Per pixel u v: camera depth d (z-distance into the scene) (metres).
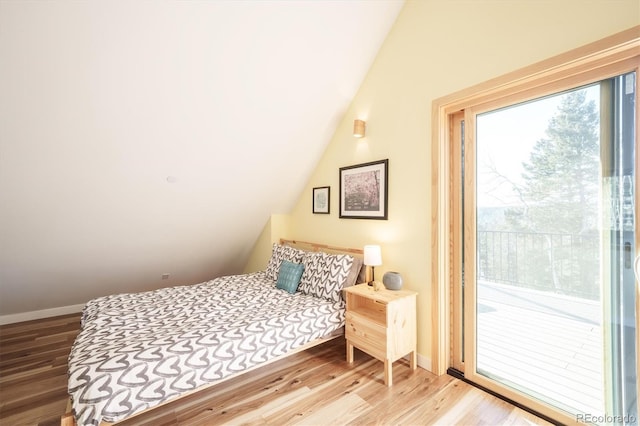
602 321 1.58
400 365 2.34
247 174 3.21
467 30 2.02
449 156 2.25
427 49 2.29
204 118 2.50
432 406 1.82
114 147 2.35
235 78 2.35
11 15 1.58
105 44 1.85
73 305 3.72
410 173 2.41
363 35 2.53
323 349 2.64
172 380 1.57
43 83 1.86
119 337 1.81
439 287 2.18
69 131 2.13
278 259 3.38
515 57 1.77
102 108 2.11
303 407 1.82
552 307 1.77
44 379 2.21
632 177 1.47
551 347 1.77
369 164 2.77
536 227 1.83
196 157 2.76
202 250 3.95
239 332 1.91
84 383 1.38
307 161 3.43
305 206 3.76
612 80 1.53
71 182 2.43
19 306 3.38
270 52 2.31
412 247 2.39
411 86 2.41
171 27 1.92
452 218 2.26
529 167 1.86
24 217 2.51
